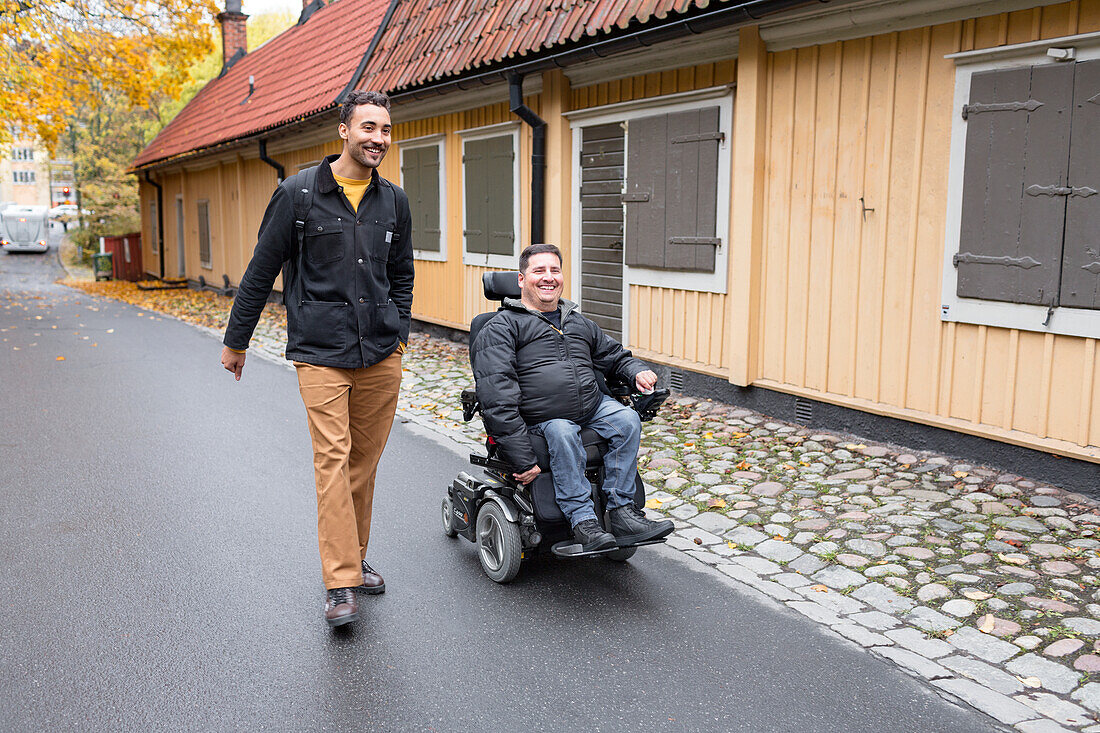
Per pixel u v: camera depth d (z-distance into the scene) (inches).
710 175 297.6
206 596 163.0
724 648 142.6
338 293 151.7
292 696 128.3
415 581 170.6
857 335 255.9
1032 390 214.2
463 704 126.1
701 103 298.8
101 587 166.9
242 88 874.1
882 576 167.8
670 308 324.2
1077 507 198.2
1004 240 215.2
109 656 140.2
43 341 530.9
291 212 150.0
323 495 151.3
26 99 761.6
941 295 231.9
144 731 119.2
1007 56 211.0
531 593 164.9
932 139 231.3
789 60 270.2
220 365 434.3
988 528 188.4
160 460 256.1
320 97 574.6
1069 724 119.6
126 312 730.2
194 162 912.3
